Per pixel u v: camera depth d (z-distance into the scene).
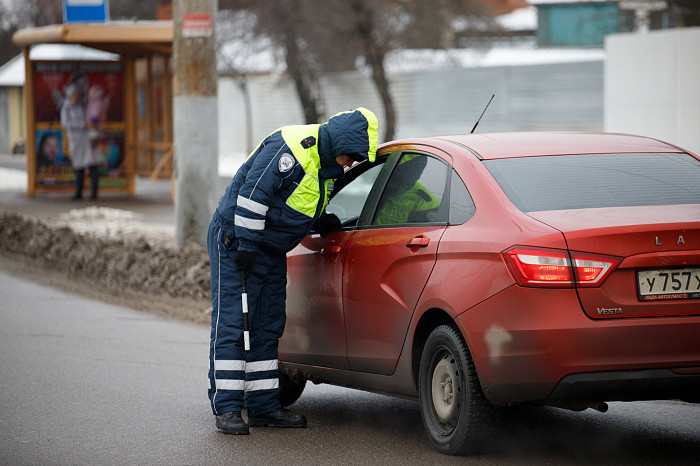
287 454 16.06
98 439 17.00
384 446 16.52
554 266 13.73
